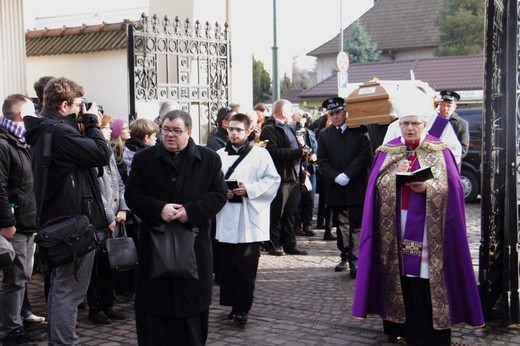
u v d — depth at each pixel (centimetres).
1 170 453
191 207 395
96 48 1133
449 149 479
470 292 461
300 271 741
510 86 502
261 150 568
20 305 484
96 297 548
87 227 432
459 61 3123
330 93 3359
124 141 623
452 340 502
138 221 598
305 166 911
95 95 1162
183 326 407
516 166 511
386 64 3272
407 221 468
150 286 401
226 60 964
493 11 506
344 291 654
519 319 518
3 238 432
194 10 1023
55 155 433
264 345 498
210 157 415
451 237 461
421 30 4225
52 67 1211
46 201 432
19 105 477
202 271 408
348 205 706
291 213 831
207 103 936
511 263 515
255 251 546
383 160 483
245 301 541
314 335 521
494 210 549
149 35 838
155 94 848
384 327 499
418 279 466
